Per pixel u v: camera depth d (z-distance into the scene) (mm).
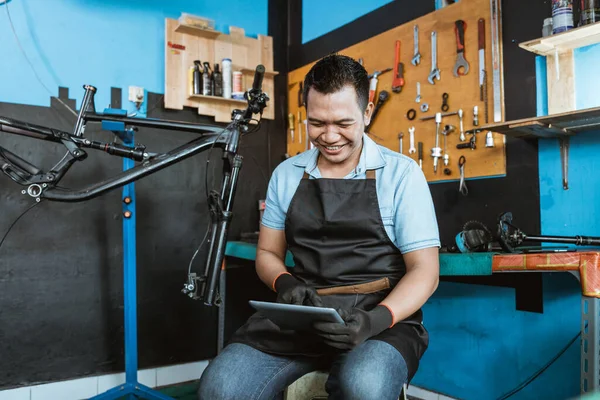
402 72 2553
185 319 2865
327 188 1337
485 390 2197
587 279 1387
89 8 2643
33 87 2479
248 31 3191
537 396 2014
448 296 2357
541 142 2016
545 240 1727
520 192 2078
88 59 2631
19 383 2402
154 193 2785
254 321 1304
